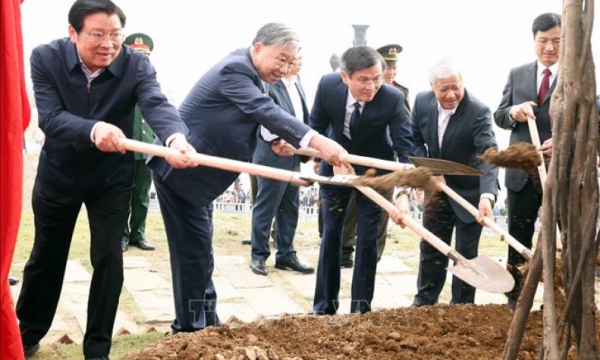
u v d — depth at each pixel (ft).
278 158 24.68
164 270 25.09
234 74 16.31
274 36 16.39
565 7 9.64
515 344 10.35
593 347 9.80
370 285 19.71
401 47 23.84
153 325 20.33
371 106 18.94
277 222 25.81
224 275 24.97
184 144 14.53
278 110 16.02
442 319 16.61
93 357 16.10
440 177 17.67
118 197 15.88
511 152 11.62
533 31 19.44
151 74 15.71
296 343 15.11
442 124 19.40
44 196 15.83
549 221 9.62
